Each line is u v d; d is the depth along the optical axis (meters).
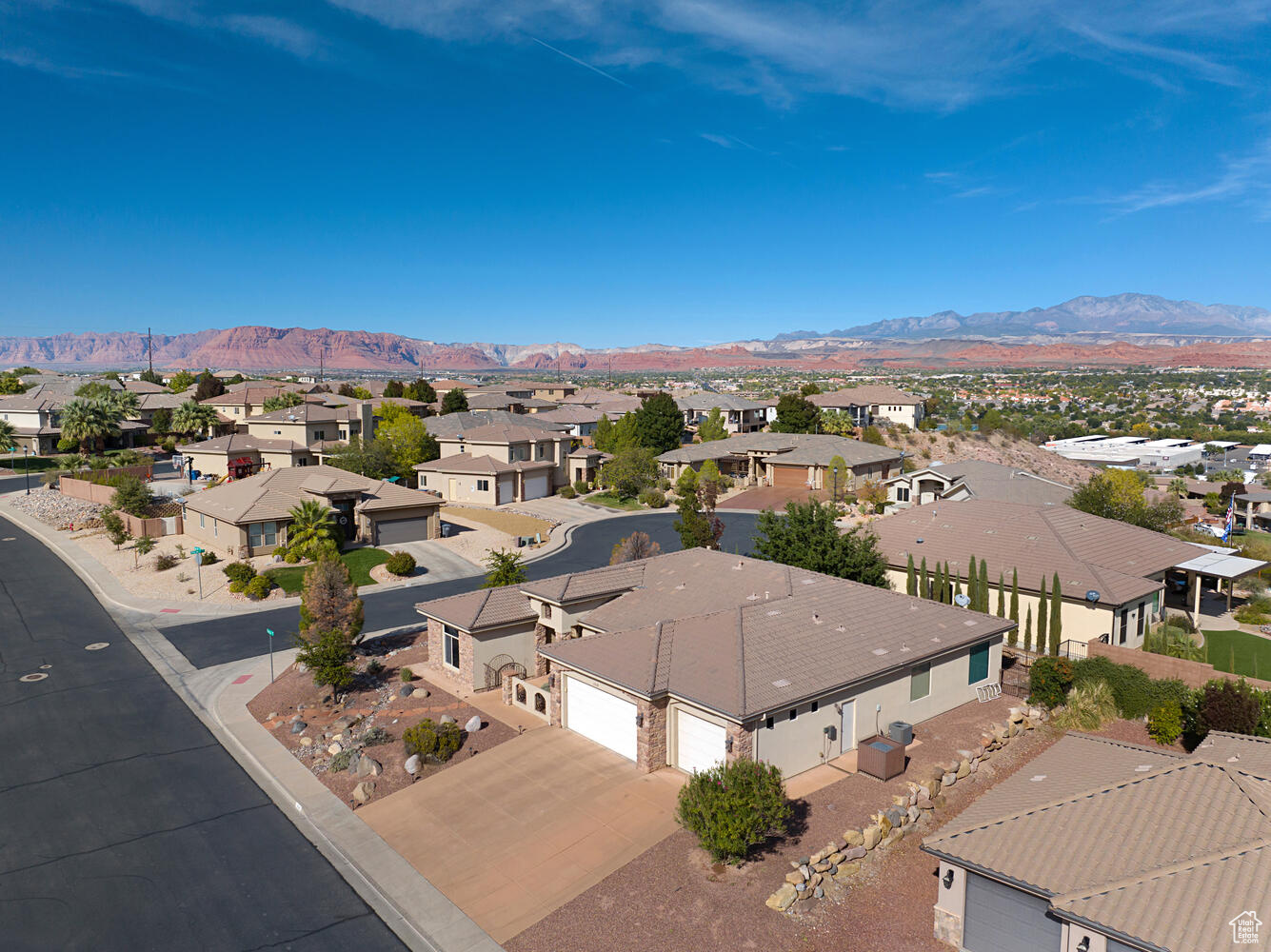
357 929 14.70
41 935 14.54
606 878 15.93
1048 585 30.52
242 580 39.28
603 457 76.25
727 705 18.45
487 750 21.69
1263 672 27.14
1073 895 12.20
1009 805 14.95
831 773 20.08
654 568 29.48
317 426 77.38
